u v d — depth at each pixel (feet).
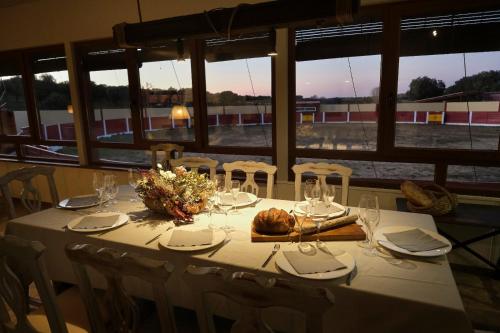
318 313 2.98
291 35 10.20
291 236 5.43
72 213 7.02
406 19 9.07
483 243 8.97
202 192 6.72
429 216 6.51
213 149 12.06
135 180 7.56
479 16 8.45
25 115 15.34
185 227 6.04
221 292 3.24
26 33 14.02
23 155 16.12
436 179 9.46
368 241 5.41
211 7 10.84
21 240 3.92
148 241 5.53
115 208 7.27
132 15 12.00
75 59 13.42
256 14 5.41
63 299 5.52
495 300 7.70
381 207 9.83
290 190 10.91
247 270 4.62
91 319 4.28
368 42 9.59
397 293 3.97
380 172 10.36
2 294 4.41
